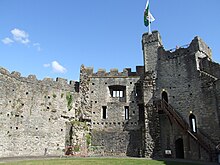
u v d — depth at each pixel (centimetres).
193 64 3312
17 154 3062
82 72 3856
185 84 3316
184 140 3056
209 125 2945
